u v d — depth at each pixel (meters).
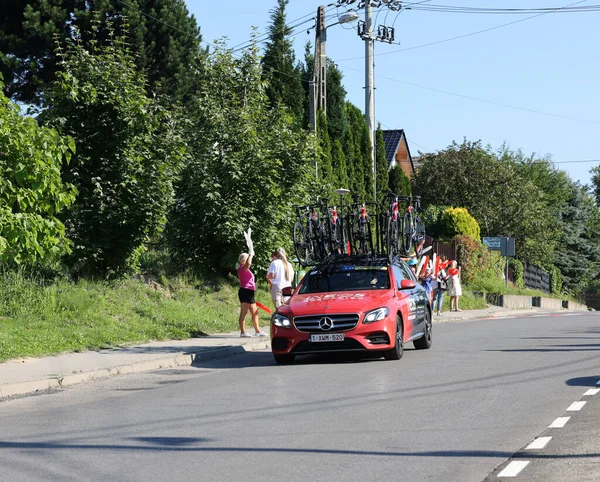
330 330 22.84
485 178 79.12
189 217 38.66
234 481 10.38
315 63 56.53
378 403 16.08
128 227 32.94
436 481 10.23
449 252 64.38
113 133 32.66
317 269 25.86
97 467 11.20
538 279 88.50
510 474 10.47
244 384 19.39
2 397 18.09
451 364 22.38
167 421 14.63
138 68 56.78
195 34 61.28
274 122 41.12
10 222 21.28
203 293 37.22
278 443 12.56
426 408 15.44
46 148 22.08
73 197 23.05
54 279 30.91
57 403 17.19
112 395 18.20
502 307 62.22
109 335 26.97
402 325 24.22
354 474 10.62
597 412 14.87
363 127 62.91
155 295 33.94
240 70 41.50
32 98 55.53
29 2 55.31
